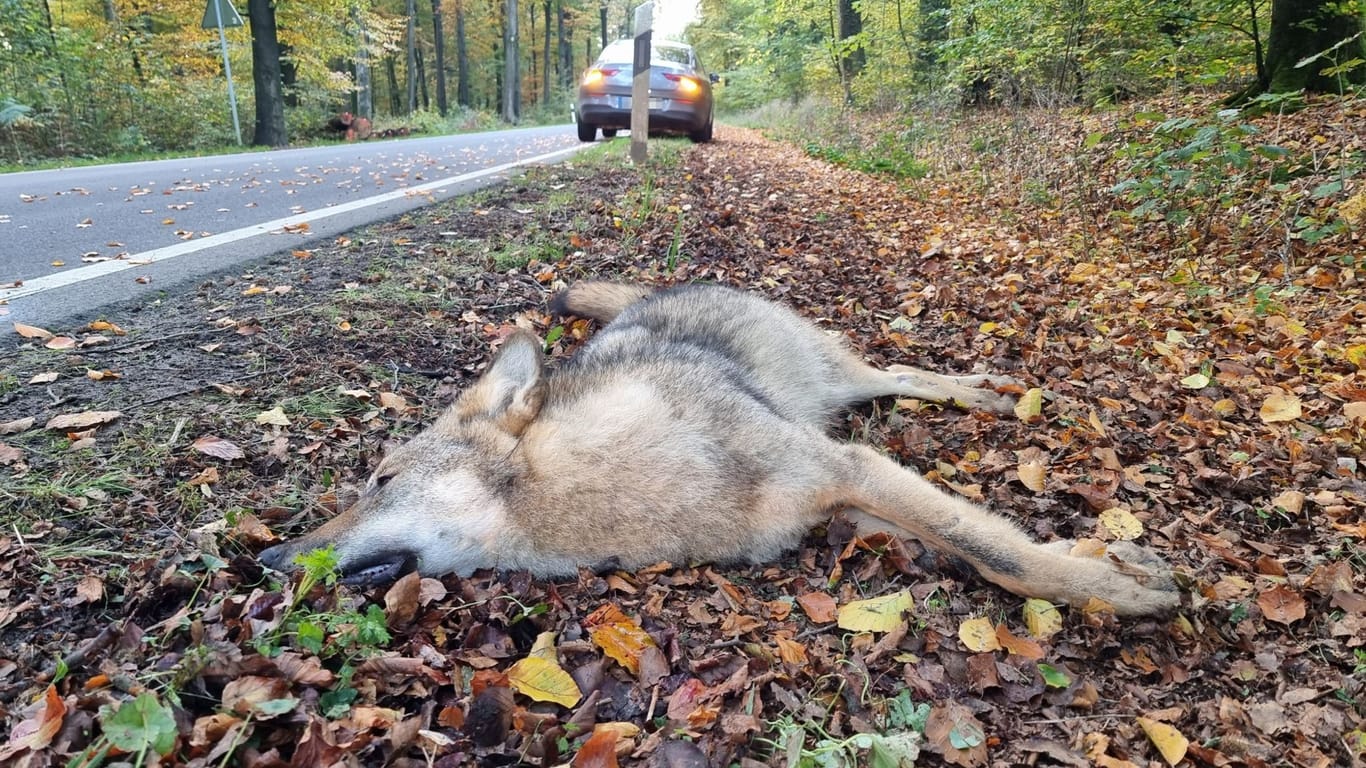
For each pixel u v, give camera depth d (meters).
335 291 4.82
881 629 2.39
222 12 19.36
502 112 52.75
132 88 18.61
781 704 2.12
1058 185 9.29
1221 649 2.38
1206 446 3.54
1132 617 2.48
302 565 2.30
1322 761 1.95
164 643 2.11
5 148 15.30
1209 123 6.20
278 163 13.13
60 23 23.64
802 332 4.11
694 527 2.74
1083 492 3.15
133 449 3.00
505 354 2.95
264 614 2.23
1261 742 2.04
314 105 29.17
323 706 1.95
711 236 6.93
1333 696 2.17
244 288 4.84
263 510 2.83
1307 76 9.06
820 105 24.09
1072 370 4.50
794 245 7.19
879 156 13.40
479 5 51.72
